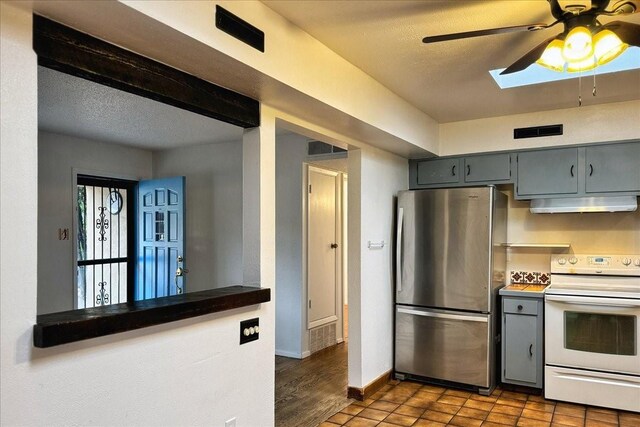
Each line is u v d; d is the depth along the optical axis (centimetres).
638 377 351
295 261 509
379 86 336
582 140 400
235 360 247
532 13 232
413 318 428
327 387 414
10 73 153
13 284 153
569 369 373
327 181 558
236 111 251
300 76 250
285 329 514
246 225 271
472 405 372
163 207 545
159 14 169
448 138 458
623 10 188
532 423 335
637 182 381
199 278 545
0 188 150
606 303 358
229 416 242
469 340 402
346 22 242
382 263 427
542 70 334
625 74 315
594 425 331
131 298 571
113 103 357
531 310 394
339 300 581
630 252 412
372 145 403
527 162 425
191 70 219
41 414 160
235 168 525
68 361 169
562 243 439
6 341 151
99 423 179
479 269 400
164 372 207
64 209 487
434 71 312
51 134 477
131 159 561
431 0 219
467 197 407
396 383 427
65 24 169
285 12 232
